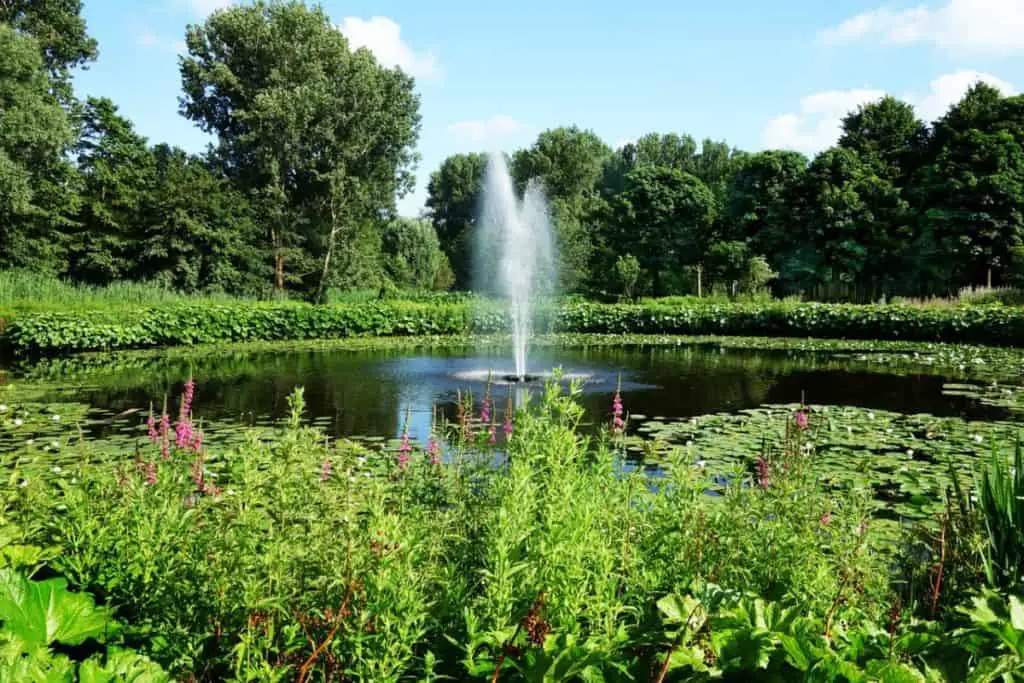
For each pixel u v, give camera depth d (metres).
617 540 2.51
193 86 36.97
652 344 19.92
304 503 2.29
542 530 2.13
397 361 15.22
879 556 3.27
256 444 2.46
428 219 57.34
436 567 2.20
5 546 2.43
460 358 15.93
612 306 24.98
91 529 2.34
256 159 35.88
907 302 25.89
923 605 2.90
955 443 7.23
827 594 2.29
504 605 1.88
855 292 31.50
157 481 2.57
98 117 33.69
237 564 1.93
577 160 55.12
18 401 9.77
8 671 1.65
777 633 1.72
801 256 34.47
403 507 2.73
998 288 26.14
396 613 1.75
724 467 6.14
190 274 28.45
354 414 8.94
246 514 2.06
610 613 1.92
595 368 13.99
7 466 5.79
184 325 19.17
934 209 31.64
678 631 1.79
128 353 16.92
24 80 27.28
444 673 1.99
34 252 27.09
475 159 59.28
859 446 7.12
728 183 52.69
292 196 36.88
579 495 2.40
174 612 1.93
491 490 2.73
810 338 21.38
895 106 37.50
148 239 28.06
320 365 14.41
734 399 10.21
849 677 1.59
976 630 1.93
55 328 16.44
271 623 1.76
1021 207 30.55
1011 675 1.66
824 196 33.34
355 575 1.81
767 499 2.95
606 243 42.88
